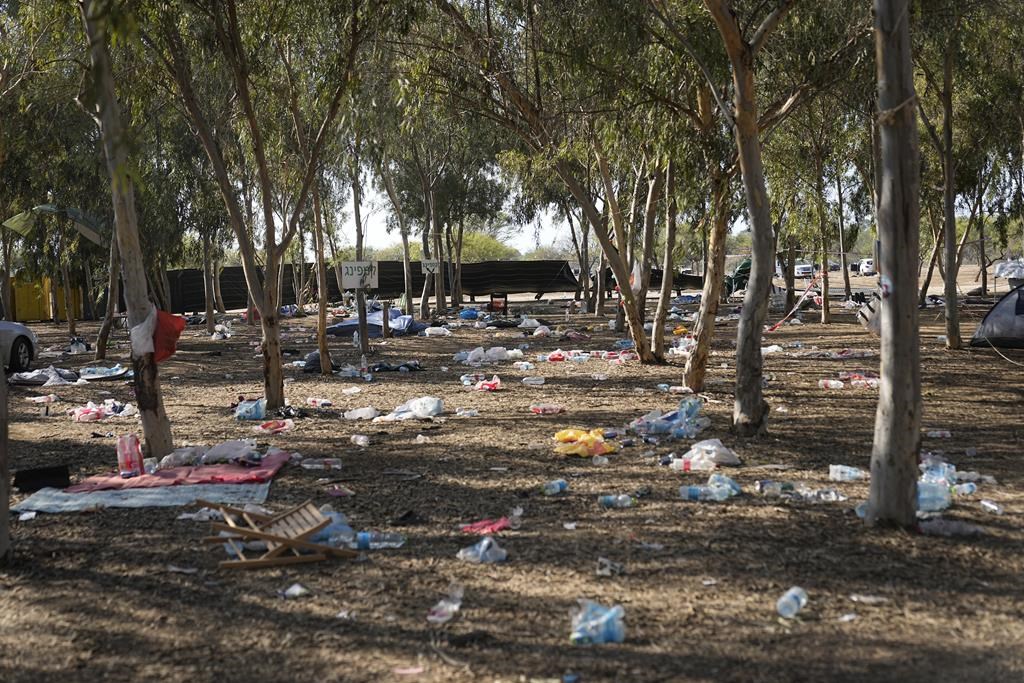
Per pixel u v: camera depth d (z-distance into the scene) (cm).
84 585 602
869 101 1642
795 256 3659
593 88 1424
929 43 1862
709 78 1086
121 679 461
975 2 1502
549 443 1082
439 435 1154
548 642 496
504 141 2109
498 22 1501
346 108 1381
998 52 2028
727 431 1135
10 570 634
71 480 912
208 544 684
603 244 1870
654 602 552
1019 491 816
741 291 5612
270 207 1348
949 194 2114
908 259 671
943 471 868
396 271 5178
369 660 478
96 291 4391
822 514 737
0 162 1053
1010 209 3069
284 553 649
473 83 1520
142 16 1144
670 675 451
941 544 654
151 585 599
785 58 1415
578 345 2470
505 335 2850
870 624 514
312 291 5134
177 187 2933
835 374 1731
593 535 692
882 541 662
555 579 596
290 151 1905
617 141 1526
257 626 527
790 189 2570
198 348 2636
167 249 3114
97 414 1338
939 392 1501
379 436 1155
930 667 457
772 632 504
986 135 2630
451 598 561
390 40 1387
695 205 1533
